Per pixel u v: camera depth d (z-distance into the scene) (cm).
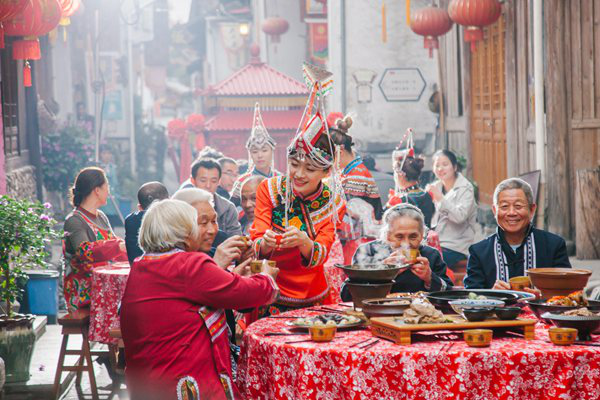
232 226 797
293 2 3394
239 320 539
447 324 393
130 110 3403
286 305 498
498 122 1544
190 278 415
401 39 2022
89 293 741
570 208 1135
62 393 724
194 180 802
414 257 491
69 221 746
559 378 373
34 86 1475
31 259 803
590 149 1133
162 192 722
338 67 2045
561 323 396
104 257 734
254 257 485
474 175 1720
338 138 733
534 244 530
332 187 490
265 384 413
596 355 374
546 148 1166
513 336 408
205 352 416
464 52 1725
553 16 1127
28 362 716
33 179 1445
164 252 425
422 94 2028
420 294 474
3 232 759
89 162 2123
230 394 420
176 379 409
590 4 1117
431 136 2036
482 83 1648
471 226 913
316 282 502
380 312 422
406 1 1969
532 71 1275
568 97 1134
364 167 745
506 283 491
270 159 855
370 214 734
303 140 480
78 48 2848
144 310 416
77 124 2469
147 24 4366
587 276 445
